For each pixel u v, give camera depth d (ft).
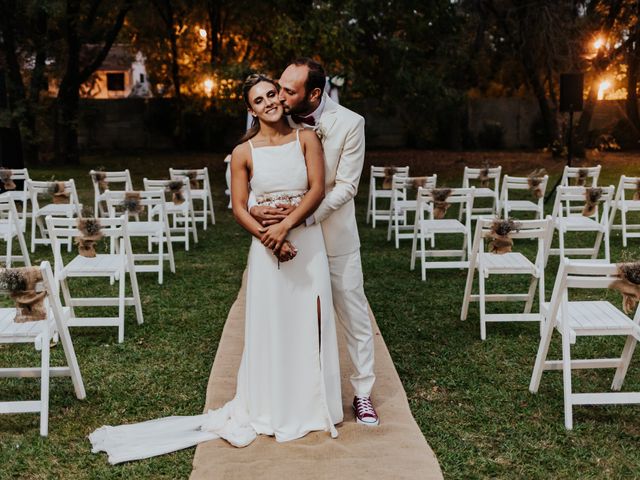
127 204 22.17
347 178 11.00
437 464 10.10
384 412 11.87
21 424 11.75
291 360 11.01
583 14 58.39
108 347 15.58
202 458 10.38
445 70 57.21
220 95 45.93
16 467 10.27
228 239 29.07
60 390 13.17
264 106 10.57
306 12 43.98
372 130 78.38
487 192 29.27
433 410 12.15
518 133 77.77
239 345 15.21
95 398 12.76
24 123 57.67
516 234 15.85
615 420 11.76
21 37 57.47
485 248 26.07
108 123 77.20
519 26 56.85
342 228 11.25
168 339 16.07
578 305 12.69
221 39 63.87
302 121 11.03
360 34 44.93
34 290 11.19
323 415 11.19
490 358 14.75
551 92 61.77
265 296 10.89
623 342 15.76
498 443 10.93
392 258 25.04
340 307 11.60
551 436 11.14
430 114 54.49
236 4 54.08
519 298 16.44
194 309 18.52
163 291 20.44
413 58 49.14
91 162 62.85
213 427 11.19
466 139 76.38
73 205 26.84
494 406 12.26
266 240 10.46
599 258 24.57
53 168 57.16
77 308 18.78
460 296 19.71
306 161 10.77
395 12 46.26
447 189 21.50
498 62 72.69
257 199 10.82
